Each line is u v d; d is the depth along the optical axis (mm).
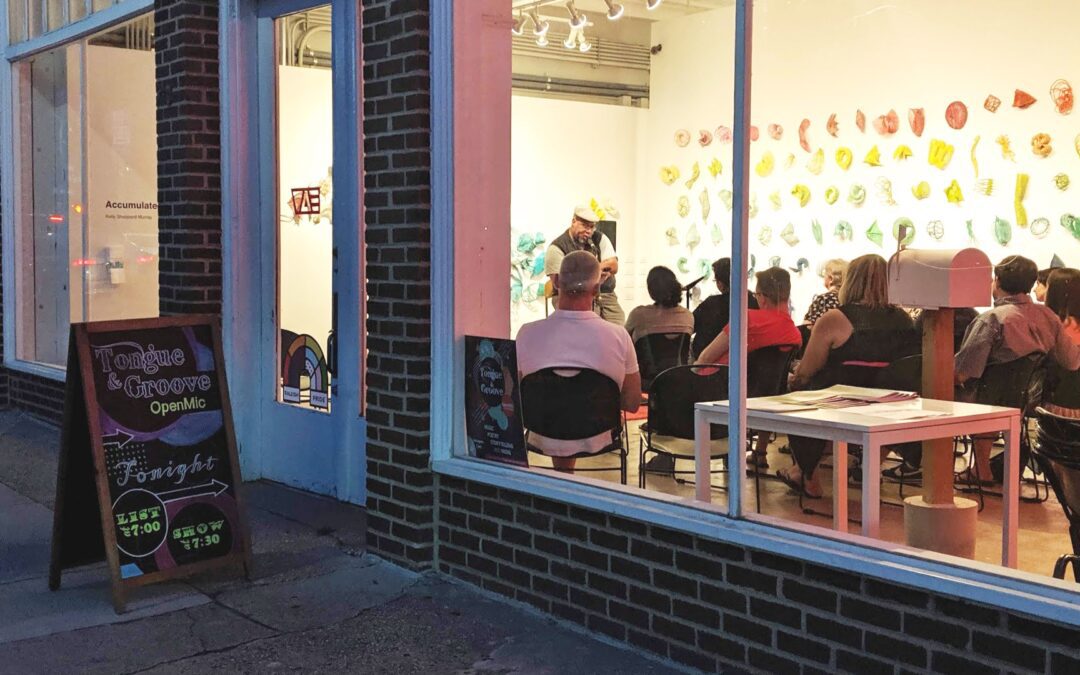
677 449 4691
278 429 7141
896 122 6461
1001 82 6758
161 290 7328
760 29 5805
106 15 8391
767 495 4297
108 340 5043
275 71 6934
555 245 5641
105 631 4699
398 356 5402
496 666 4293
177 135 7082
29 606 5008
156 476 5098
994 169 6734
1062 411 4902
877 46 6410
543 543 4824
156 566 5043
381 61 5398
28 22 9711
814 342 4988
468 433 5328
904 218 6438
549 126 5723
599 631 4582
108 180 8836
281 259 6988
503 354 5086
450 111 5203
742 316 4398
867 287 4992
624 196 5980
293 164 6840
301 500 6723
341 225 6465
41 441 8922
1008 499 4387
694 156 5828
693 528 4168
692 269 5469
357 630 4680
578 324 5082
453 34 5184
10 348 10211
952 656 3439
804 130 6000
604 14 5918
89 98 9039
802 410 4406
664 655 4324
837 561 3701
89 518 5223
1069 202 6543
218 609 4953
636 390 4859
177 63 7039
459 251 5266
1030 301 4949
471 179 5312
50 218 9703
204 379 5297
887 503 4324
